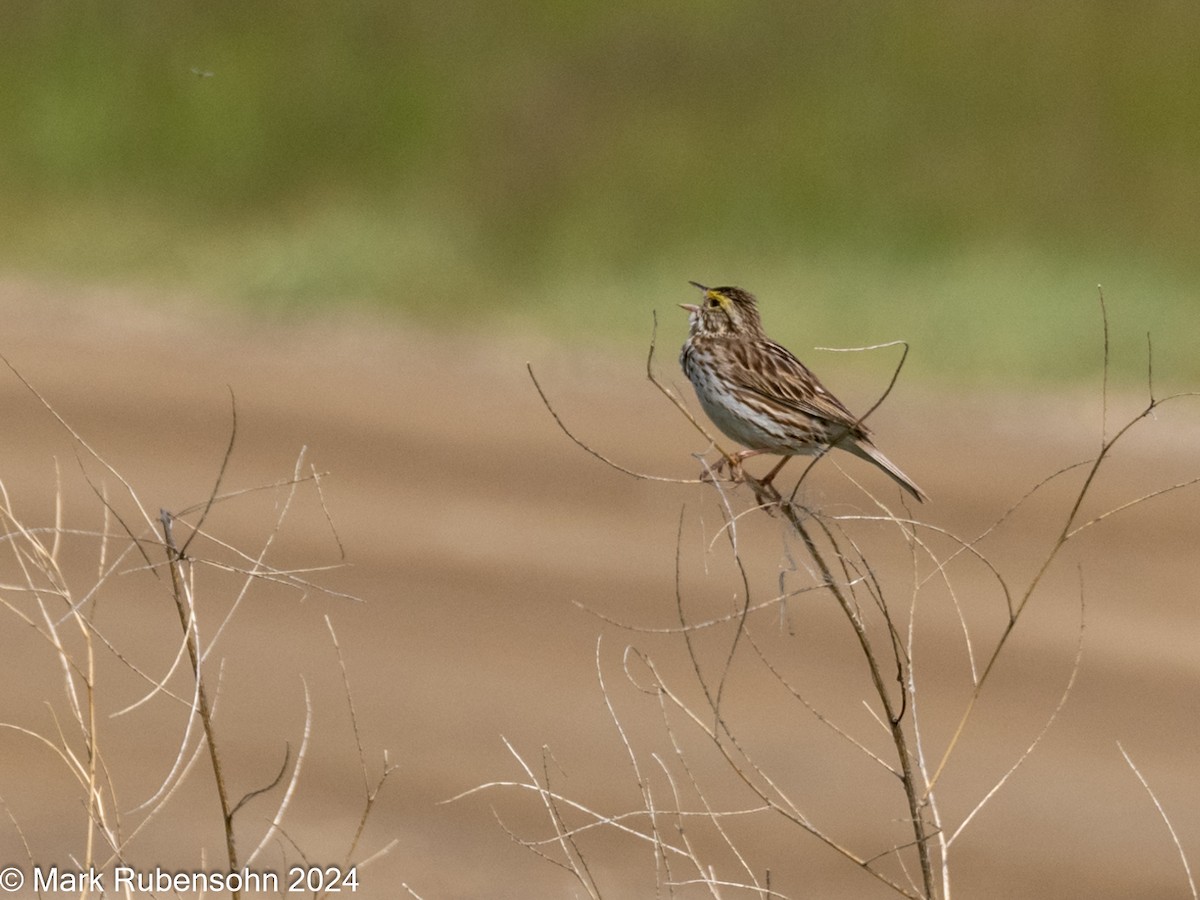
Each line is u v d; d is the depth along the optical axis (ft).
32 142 92.58
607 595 44.11
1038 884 32.19
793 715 38.06
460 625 41.88
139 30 98.78
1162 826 34.30
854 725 37.60
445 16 95.76
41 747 35.17
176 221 86.79
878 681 20.44
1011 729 38.01
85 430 55.88
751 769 35.68
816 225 81.10
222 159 91.09
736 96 86.79
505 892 30.83
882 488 52.90
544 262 78.79
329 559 45.73
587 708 38.06
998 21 90.99
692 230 80.84
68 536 46.01
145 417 57.67
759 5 92.32
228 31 97.91
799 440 31.94
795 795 34.68
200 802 33.35
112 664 38.91
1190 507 52.16
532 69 90.33
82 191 89.86
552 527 48.98
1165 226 79.71
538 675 39.50
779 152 83.97
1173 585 46.19
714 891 21.45
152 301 74.33
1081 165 83.20
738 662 40.55
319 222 82.48
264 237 82.53
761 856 32.63
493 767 35.24
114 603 42.06
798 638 41.78
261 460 54.03
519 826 33.14
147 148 92.38
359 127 90.74
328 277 74.69
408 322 72.08
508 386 63.72
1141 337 68.18
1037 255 78.28
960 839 33.68
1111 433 59.77
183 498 49.80
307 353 67.46
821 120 85.87
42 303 73.10
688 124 85.30
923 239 80.28
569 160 83.05
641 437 57.67
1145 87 86.94
